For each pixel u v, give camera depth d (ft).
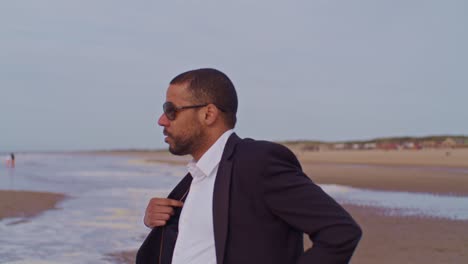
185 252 6.52
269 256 6.11
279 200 6.03
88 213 39.29
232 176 6.33
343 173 94.53
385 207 43.11
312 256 5.81
